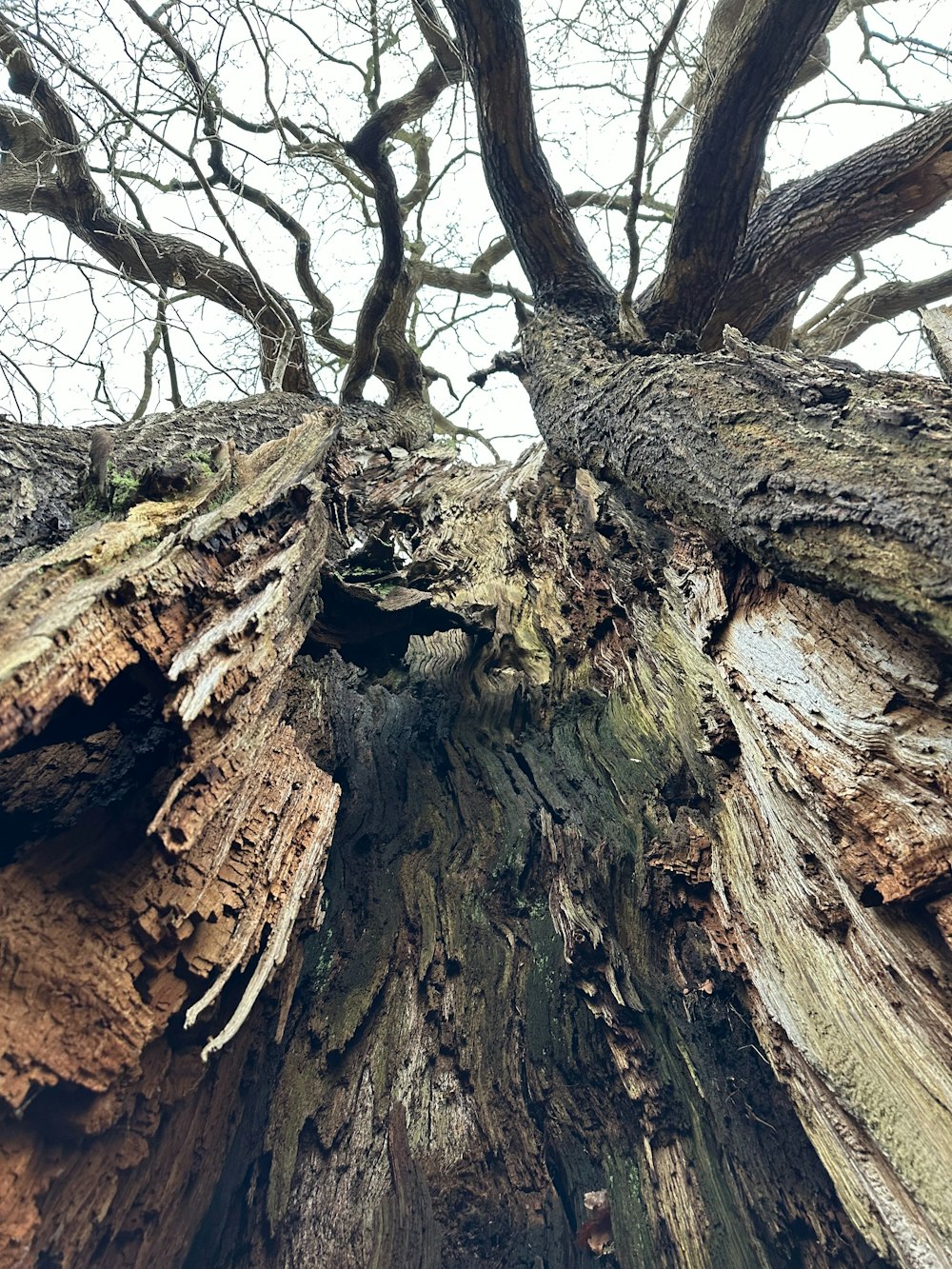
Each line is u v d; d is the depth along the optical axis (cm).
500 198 511
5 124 513
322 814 267
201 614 207
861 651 221
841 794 216
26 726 143
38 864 174
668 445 296
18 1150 156
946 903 190
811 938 244
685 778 351
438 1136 273
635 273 393
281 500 273
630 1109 284
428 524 594
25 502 259
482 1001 318
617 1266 245
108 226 536
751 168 411
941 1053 193
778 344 662
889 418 219
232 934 200
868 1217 209
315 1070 286
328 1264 235
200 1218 223
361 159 504
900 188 455
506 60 427
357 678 498
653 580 399
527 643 501
